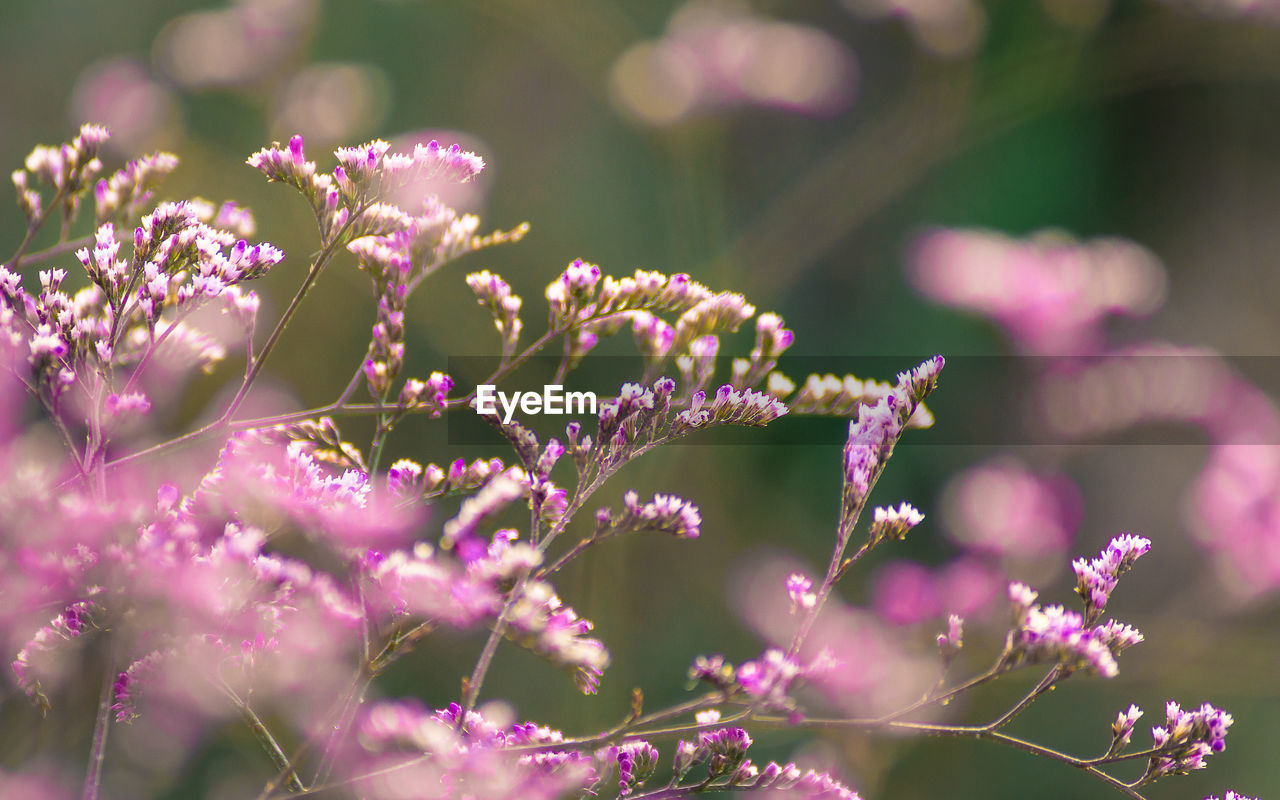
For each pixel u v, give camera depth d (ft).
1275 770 4.44
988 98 4.65
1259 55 4.55
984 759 4.11
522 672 3.66
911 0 4.55
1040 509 3.56
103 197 2.23
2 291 2.08
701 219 4.17
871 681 2.72
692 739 2.14
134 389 2.09
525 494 2.12
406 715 2.04
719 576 4.54
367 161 2.09
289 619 2.06
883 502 4.84
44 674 2.06
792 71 4.02
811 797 2.10
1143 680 3.56
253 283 3.97
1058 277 3.79
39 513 1.99
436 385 2.13
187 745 2.32
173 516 2.04
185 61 3.93
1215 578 3.55
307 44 4.08
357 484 2.10
